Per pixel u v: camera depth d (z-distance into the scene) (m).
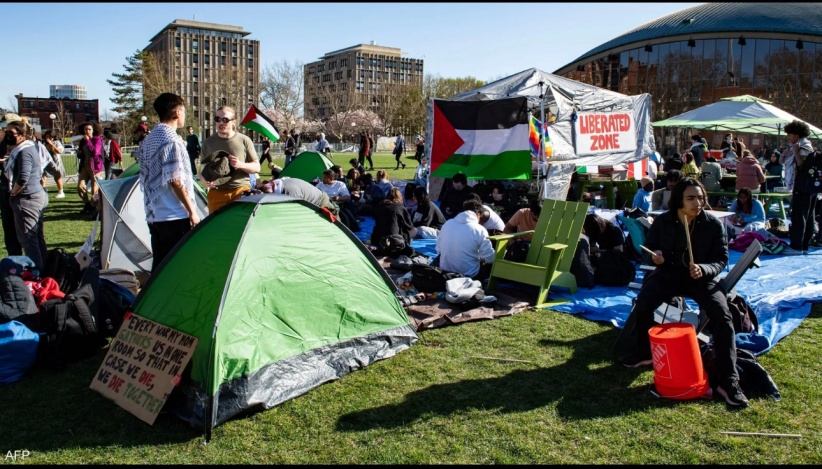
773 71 39.66
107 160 15.24
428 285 6.63
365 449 3.64
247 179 6.50
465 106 12.10
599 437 3.77
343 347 4.87
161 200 5.18
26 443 3.73
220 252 4.62
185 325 4.37
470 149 12.08
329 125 88.25
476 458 3.53
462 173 11.52
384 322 5.29
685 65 43.12
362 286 5.25
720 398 4.28
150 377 4.23
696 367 4.25
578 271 7.20
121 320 5.48
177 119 5.25
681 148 41.88
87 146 12.56
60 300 5.02
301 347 4.61
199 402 3.99
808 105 38.41
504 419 4.01
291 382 4.41
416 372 4.80
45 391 4.48
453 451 3.61
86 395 4.42
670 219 4.75
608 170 14.89
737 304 5.31
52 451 3.63
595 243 7.66
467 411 4.12
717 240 4.61
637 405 4.21
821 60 37.75
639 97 14.10
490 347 5.34
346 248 5.27
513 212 11.57
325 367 4.67
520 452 3.59
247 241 4.62
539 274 6.59
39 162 7.32
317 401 4.30
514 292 6.98
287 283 4.74
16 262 5.66
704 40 42.06
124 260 7.30
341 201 12.25
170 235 5.21
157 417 3.98
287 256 4.82
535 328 5.85
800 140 8.98
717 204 13.70
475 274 7.15
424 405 4.22
